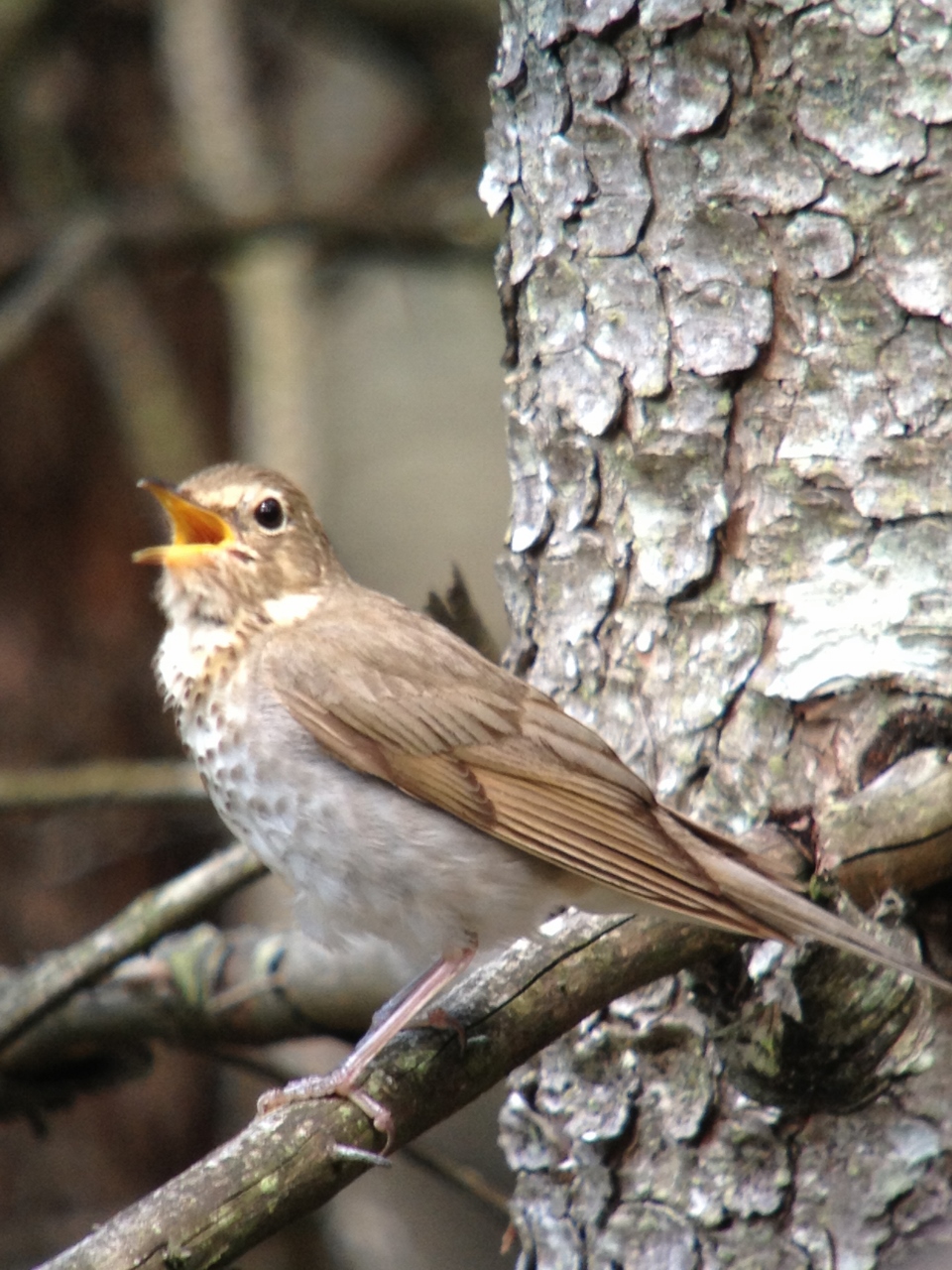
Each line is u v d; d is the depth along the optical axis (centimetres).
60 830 1453
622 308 801
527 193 831
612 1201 787
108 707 1484
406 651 833
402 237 1545
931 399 761
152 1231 609
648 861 723
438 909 803
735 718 779
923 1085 740
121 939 978
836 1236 743
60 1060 1104
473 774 798
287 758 820
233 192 1555
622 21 788
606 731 815
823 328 770
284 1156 645
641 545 802
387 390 1980
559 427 823
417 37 1777
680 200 786
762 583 778
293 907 843
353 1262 1280
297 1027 1052
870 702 755
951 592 757
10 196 1605
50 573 1500
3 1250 1328
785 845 745
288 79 1831
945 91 750
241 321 1505
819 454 770
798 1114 753
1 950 1430
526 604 856
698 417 786
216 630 866
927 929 754
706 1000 756
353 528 1888
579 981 727
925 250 757
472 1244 1470
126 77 1677
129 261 1556
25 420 1512
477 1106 1580
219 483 902
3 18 1578
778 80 766
